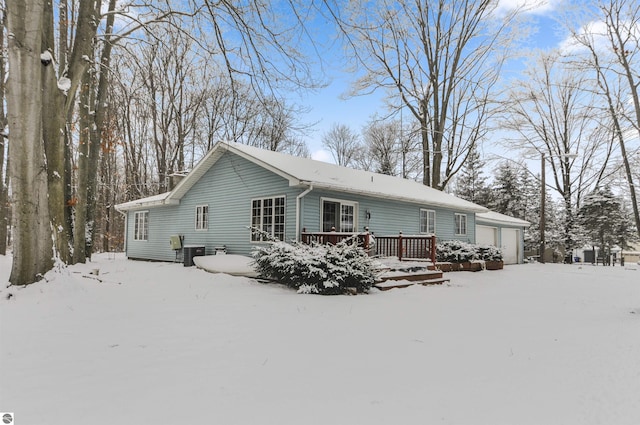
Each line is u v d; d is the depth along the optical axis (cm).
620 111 1528
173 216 1579
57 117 784
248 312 567
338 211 1183
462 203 1719
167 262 1542
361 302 690
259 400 263
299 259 789
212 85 1543
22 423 225
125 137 2509
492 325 519
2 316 489
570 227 2577
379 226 1320
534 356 374
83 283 703
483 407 257
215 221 1358
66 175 1107
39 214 643
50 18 751
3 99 1304
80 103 1141
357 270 787
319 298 719
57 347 376
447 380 307
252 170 1223
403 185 1625
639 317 581
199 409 247
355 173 1488
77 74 805
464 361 357
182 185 1459
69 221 1116
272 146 2506
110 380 296
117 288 740
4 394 267
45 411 242
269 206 1155
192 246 1295
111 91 1377
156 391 276
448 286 1002
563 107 2550
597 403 263
